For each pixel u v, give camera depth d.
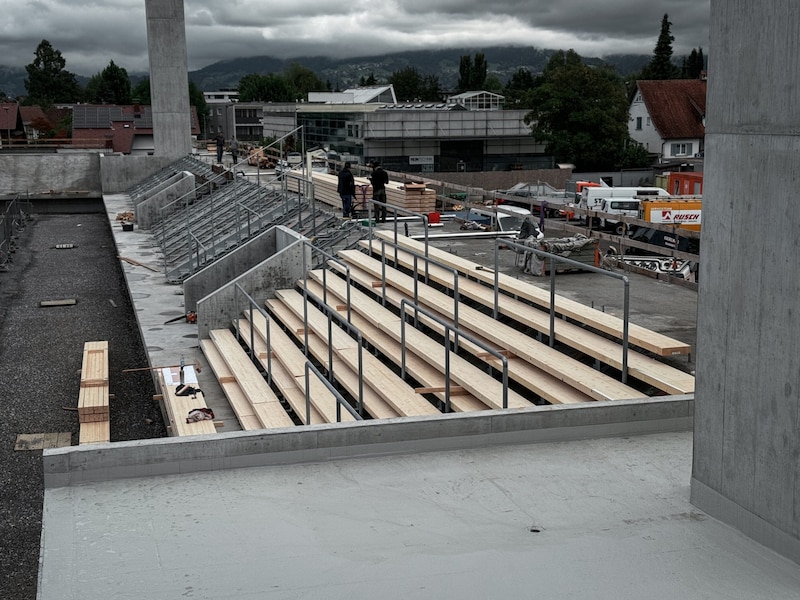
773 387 5.24
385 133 69.25
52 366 17.92
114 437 13.84
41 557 5.18
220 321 18.19
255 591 4.79
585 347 10.29
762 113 5.14
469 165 71.75
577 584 4.88
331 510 5.84
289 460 6.66
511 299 13.13
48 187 50.66
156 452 6.37
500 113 71.31
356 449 6.78
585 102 63.44
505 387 8.76
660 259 21.28
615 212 35.84
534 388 9.94
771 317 5.22
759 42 5.12
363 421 6.84
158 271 26.61
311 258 19.06
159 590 4.80
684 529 5.61
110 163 49.84
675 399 7.42
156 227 35.38
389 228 22.72
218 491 6.14
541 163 73.12
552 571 5.02
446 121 70.25
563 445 7.12
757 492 5.43
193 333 18.88
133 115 86.94
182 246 29.27
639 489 6.27
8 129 95.19
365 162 69.50
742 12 5.21
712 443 5.79
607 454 6.93
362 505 5.93
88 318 22.50
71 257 32.47
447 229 23.50
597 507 5.94
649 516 5.81
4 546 9.95
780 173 5.07
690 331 12.07
